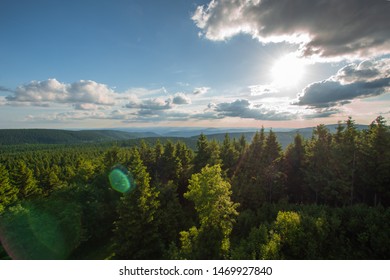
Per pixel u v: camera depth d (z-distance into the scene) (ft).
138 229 85.66
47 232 103.86
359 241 73.20
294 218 73.92
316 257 66.33
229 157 159.84
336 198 114.21
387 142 100.07
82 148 554.05
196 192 78.38
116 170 138.10
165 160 164.25
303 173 134.10
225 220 75.25
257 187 118.52
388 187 100.94
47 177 192.85
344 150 111.65
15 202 131.75
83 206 119.44
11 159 340.39
